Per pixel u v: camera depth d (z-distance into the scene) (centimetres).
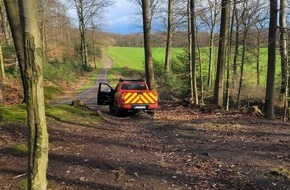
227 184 545
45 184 411
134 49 10062
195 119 1226
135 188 523
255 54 2305
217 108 1489
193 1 1727
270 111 1286
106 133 934
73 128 937
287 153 711
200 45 2644
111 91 1530
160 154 728
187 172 603
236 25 1859
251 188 527
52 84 2991
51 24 5112
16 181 520
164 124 1101
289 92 2009
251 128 984
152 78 1734
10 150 662
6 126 824
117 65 7269
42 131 397
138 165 632
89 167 607
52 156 655
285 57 1853
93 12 5322
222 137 877
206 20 2236
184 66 2636
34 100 387
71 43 6612
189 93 2381
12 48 2656
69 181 537
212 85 2742
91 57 7319
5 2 1012
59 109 1170
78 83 3906
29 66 377
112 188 520
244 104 2186
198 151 743
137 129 1040
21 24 372
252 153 714
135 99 1349
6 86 2230
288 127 1008
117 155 698
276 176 571
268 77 1292
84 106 1360
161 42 3431
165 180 561
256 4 1748
